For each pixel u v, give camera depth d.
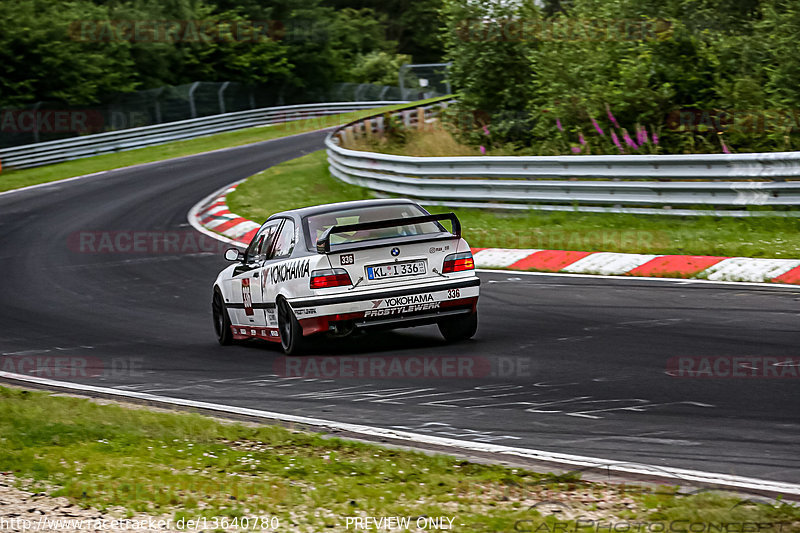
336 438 13.23
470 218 39.56
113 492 10.95
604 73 45.69
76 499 10.74
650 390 15.30
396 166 45.28
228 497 10.73
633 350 18.44
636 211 35.28
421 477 11.22
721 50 44.34
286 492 10.77
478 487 10.77
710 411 13.83
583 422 13.70
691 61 43.84
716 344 18.45
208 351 22.77
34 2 101.75
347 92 136.38
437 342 21.12
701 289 24.73
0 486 11.37
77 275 36.09
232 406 16.31
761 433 12.61
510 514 9.73
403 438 13.38
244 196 52.28
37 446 13.59
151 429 14.38
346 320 19.45
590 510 9.81
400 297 19.61
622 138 44.56
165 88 109.50
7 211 56.75
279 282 20.73
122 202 56.69
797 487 10.33
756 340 18.53
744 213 32.50
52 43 97.94
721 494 10.13
